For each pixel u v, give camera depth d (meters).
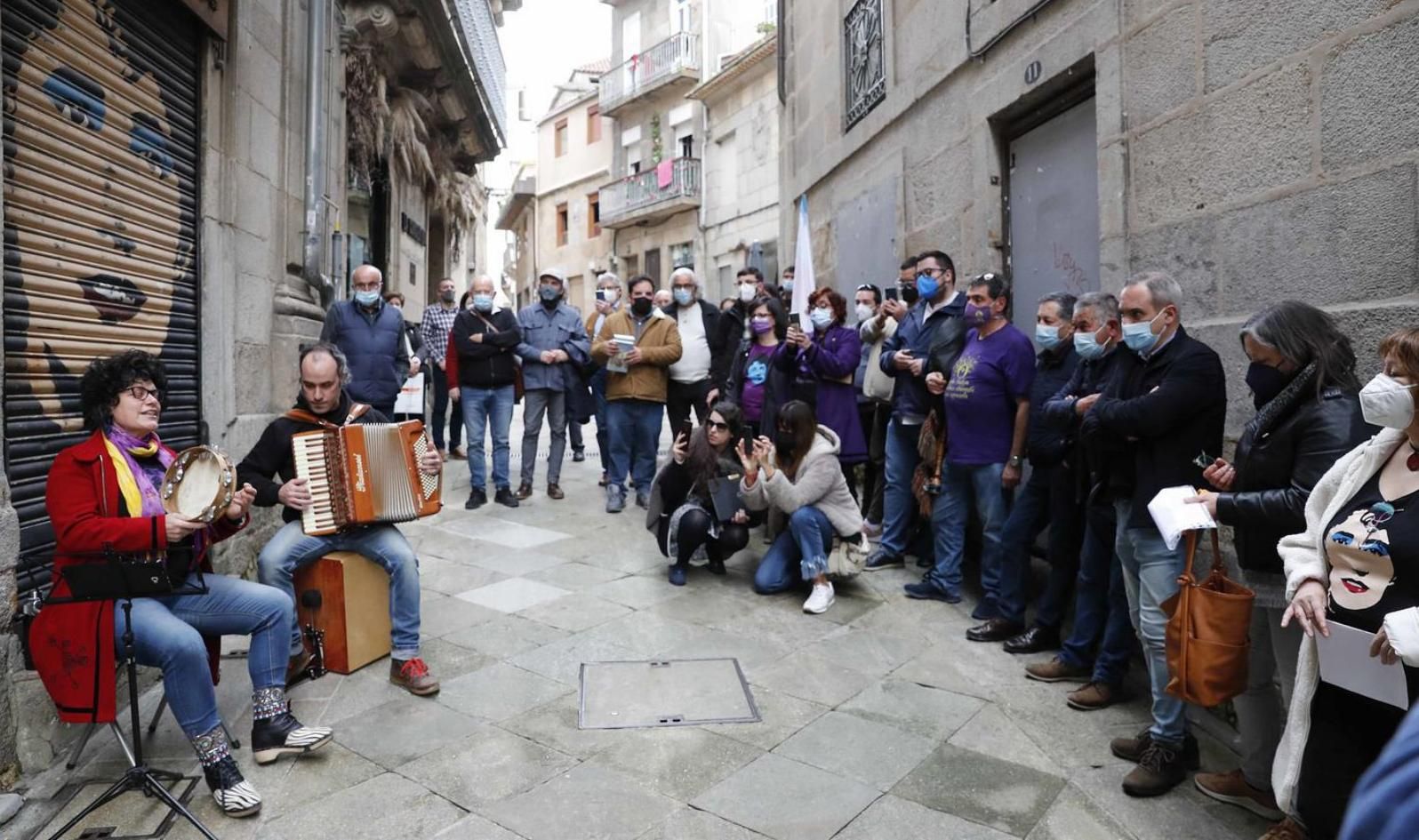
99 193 3.68
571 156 30.59
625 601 4.75
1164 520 2.53
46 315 3.31
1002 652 4.04
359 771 2.95
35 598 2.77
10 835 2.54
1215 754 3.08
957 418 4.46
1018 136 5.06
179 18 4.39
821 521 4.62
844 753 3.07
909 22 6.18
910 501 5.34
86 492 2.75
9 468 3.05
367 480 3.61
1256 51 3.04
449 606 4.66
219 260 4.77
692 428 5.18
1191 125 3.38
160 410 2.97
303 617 3.77
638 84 24.58
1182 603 2.55
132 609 2.76
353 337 6.27
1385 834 0.58
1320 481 2.21
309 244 6.16
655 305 7.11
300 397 3.78
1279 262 2.95
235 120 4.95
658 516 5.17
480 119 13.04
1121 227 3.83
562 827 2.60
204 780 2.87
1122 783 2.86
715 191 22.58
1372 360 2.58
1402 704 1.93
